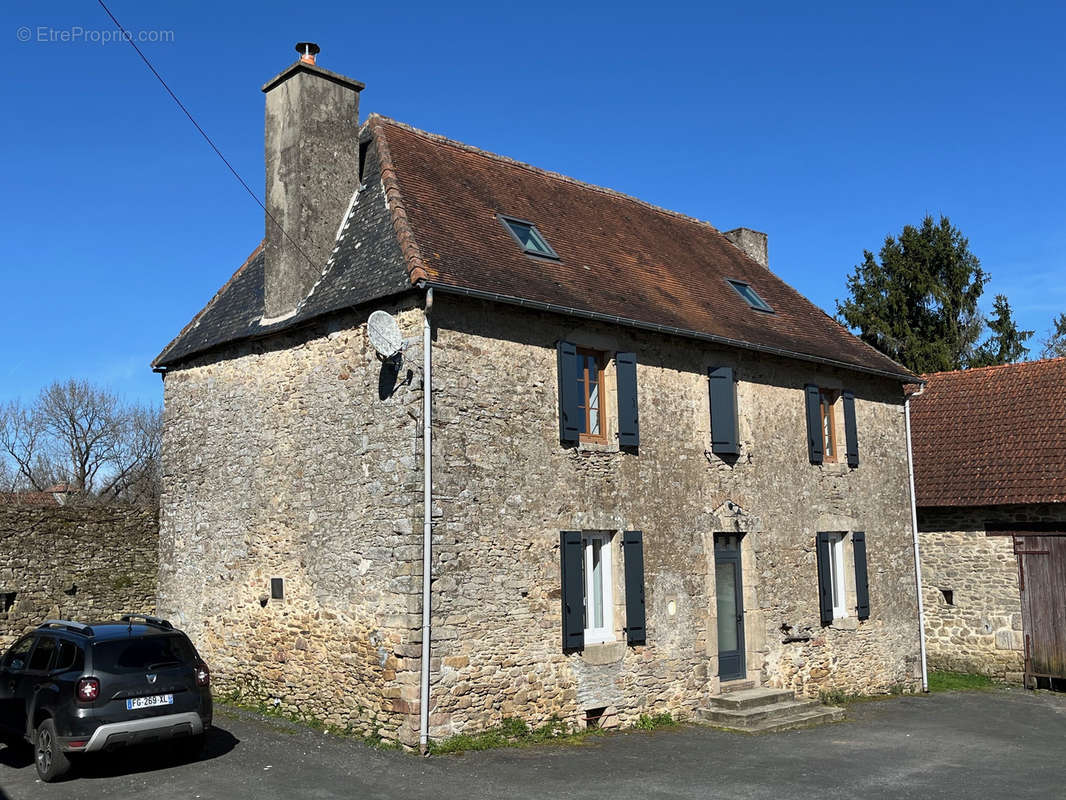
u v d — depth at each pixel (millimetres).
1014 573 17859
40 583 14109
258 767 9375
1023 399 19422
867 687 16156
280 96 13188
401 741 10234
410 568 10367
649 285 14508
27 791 8484
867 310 32125
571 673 11703
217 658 13180
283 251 12805
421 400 10586
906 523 17672
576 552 11859
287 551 12172
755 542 14508
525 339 11773
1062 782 9742
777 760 10594
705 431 13961
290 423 12375
